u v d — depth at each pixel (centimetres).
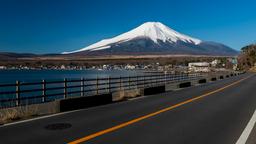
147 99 1888
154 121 1091
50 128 952
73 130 923
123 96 1970
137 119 1129
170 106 1520
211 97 2012
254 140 830
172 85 3519
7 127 967
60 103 1330
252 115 1248
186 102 1705
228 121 1109
